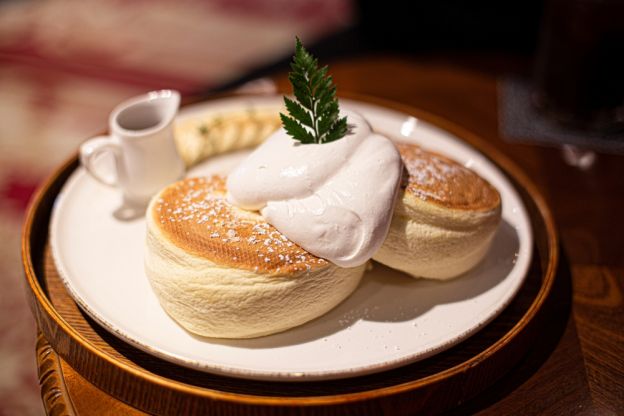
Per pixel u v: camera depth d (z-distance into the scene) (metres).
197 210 0.39
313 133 0.40
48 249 0.44
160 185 0.46
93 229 0.44
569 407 0.37
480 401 0.38
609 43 0.54
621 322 0.42
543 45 0.58
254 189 0.38
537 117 0.59
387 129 0.53
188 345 0.37
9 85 0.91
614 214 0.49
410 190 0.39
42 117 0.85
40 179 0.74
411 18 0.91
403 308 0.40
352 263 0.37
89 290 0.40
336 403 0.34
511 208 0.46
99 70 0.96
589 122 0.57
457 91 0.61
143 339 0.37
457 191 0.41
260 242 0.37
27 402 0.55
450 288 0.41
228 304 0.36
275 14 1.16
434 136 0.52
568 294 0.43
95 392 0.37
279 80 0.60
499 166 0.51
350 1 1.17
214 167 0.49
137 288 0.40
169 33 1.08
